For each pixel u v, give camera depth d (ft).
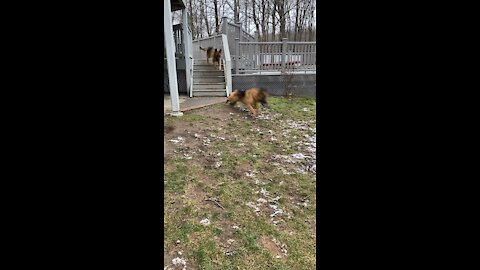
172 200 10.76
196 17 71.05
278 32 64.54
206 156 14.58
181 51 27.02
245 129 18.66
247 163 14.15
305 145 16.70
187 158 14.12
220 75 27.81
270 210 10.57
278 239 9.12
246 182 12.42
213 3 71.46
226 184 12.14
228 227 9.52
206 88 26.53
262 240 9.04
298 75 27.35
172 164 13.41
